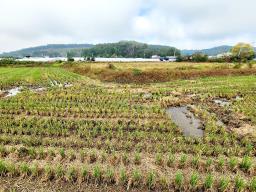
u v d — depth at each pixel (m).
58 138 13.02
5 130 13.85
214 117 17.62
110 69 51.25
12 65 84.75
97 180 9.24
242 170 10.23
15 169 9.55
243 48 98.94
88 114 17.61
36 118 16.48
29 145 12.01
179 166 10.23
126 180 9.21
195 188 8.88
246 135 14.19
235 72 48.66
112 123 15.67
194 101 23.53
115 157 10.62
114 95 25.11
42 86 33.06
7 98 23.14
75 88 30.16
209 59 88.94
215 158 11.27
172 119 17.55
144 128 14.97
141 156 11.12
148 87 32.38
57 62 93.69
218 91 28.16
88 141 12.31
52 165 10.09
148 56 169.38
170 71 46.53
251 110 19.47
